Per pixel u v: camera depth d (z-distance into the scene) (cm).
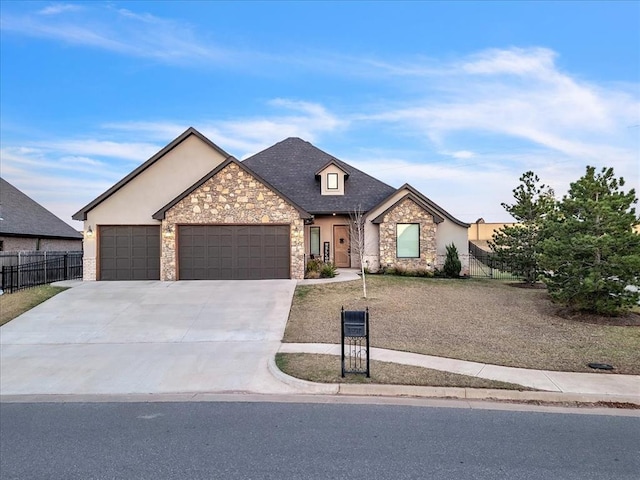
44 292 1484
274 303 1316
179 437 485
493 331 1009
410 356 812
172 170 1880
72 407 600
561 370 723
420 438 474
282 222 1756
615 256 1062
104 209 1823
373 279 1741
